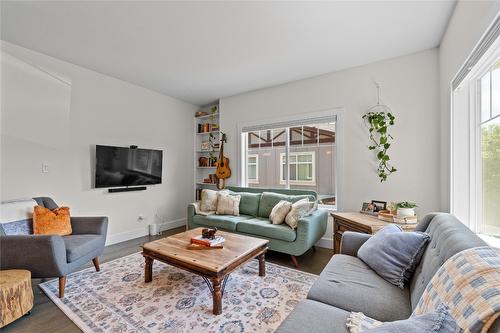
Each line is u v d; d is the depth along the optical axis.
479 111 1.87
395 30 2.38
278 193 3.75
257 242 2.38
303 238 2.68
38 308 1.90
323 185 3.70
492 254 0.92
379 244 1.69
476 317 0.71
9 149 2.64
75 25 2.30
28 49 2.76
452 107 2.15
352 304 1.27
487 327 0.68
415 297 1.24
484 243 1.07
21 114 2.73
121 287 2.21
